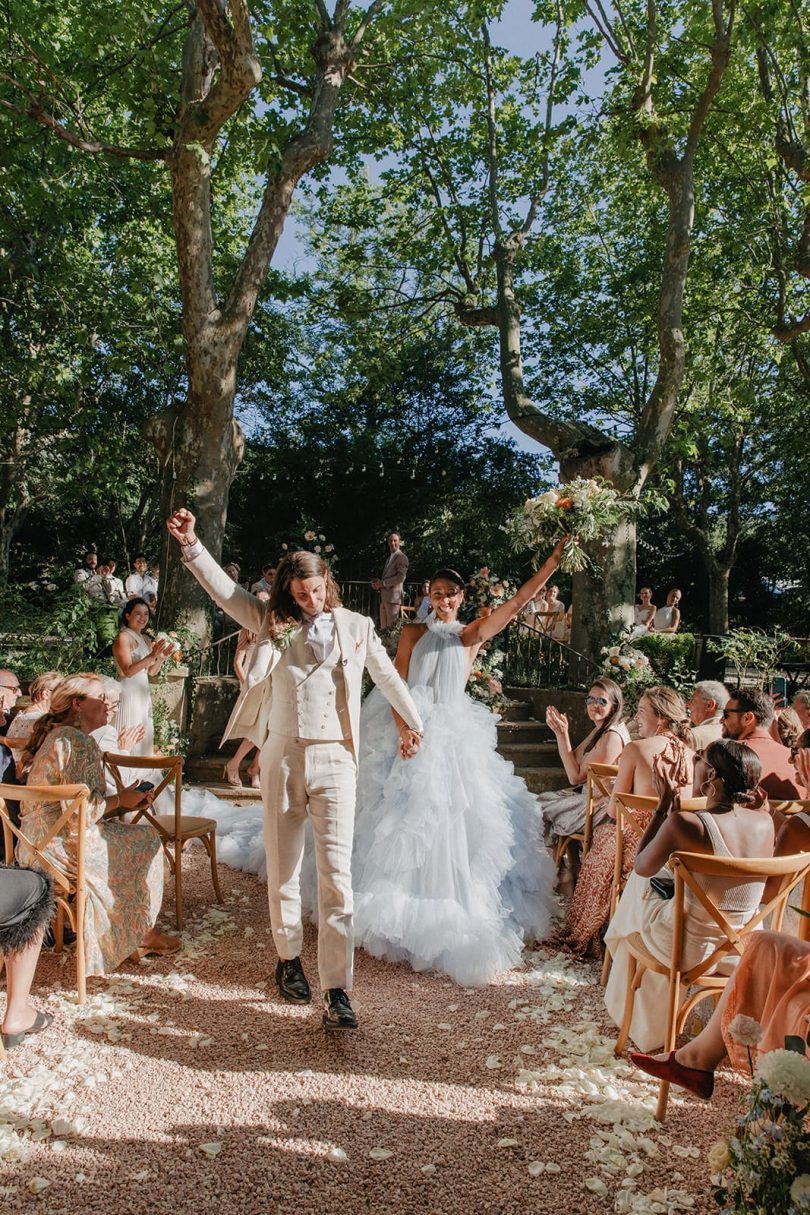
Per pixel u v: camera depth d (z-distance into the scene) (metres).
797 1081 1.99
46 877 3.38
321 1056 3.29
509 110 14.45
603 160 14.88
